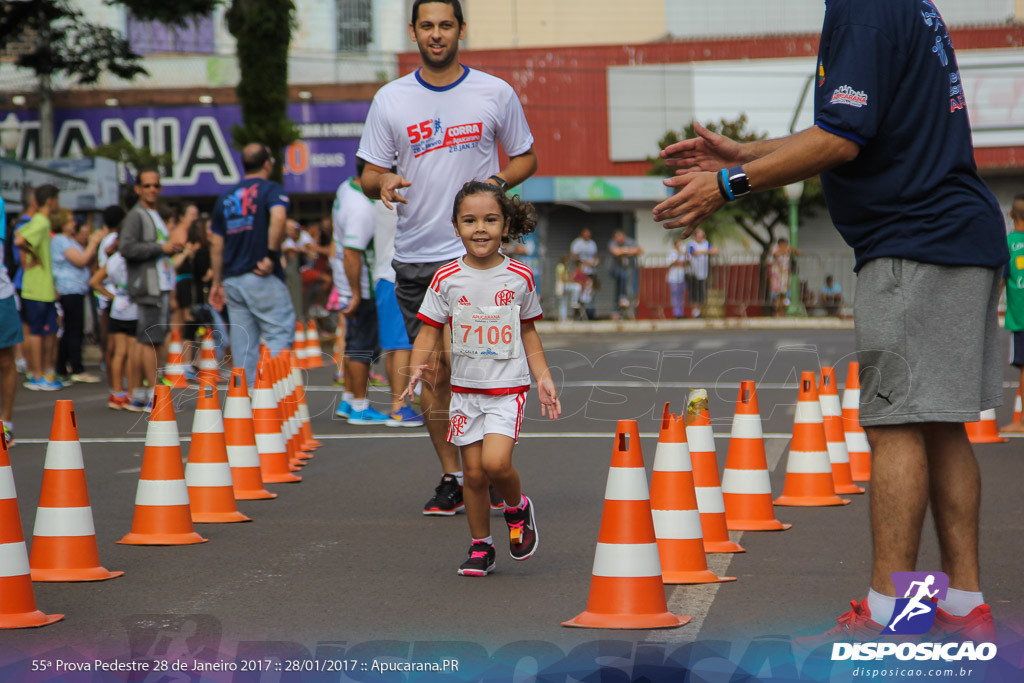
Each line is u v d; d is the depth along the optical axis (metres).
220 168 41.03
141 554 6.97
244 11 30.22
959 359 4.61
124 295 14.73
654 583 5.40
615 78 44.75
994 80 42.75
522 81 44.97
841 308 36.16
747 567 6.58
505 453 6.34
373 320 13.31
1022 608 5.47
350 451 11.24
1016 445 11.31
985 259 4.64
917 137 4.62
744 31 48.69
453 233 8.27
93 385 18.80
